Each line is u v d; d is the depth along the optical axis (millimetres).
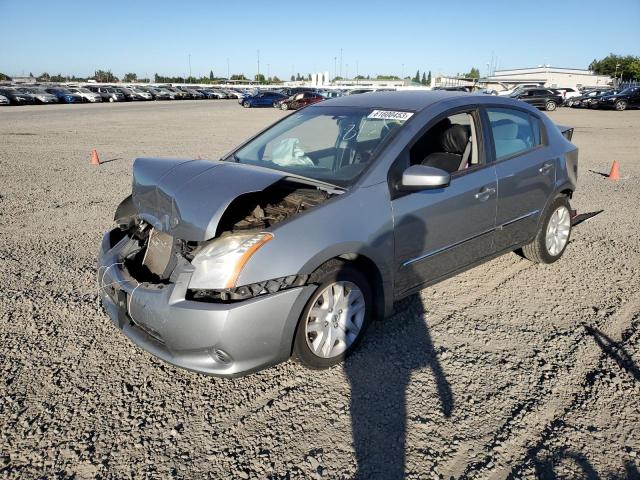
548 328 3812
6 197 7938
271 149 4180
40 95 40500
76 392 3051
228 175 3080
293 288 2912
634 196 8203
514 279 4699
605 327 3830
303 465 2494
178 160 3566
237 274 2775
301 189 3428
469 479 2412
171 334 2838
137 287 3061
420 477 2422
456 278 4715
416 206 3512
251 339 2805
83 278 4715
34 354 3441
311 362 3143
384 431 2730
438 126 4137
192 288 2834
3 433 2699
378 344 3572
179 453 2576
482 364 3340
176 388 3107
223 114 30281
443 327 3814
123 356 3445
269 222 3066
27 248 5531
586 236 6008
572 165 4957
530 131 4633
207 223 2707
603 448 2602
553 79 80938
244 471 2455
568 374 3230
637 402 2961
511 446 2619
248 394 3045
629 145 15062
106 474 2438
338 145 3848
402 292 3617
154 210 3195
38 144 14867
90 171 10484
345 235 3098
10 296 4297
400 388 3090
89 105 40219
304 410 2900
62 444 2629
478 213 3992
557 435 2691
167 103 45812
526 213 4512
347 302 3236
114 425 2775
